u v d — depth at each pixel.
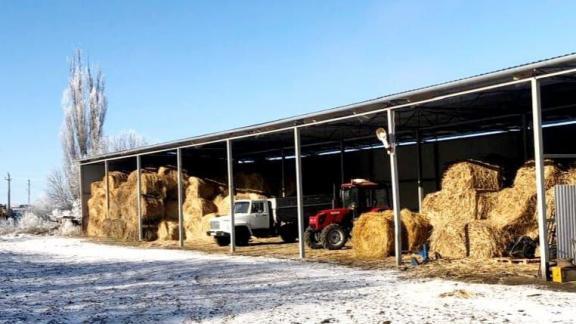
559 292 10.48
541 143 12.06
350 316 9.08
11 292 12.90
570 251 12.52
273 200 23.92
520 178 15.31
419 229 16.64
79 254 22.38
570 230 12.56
